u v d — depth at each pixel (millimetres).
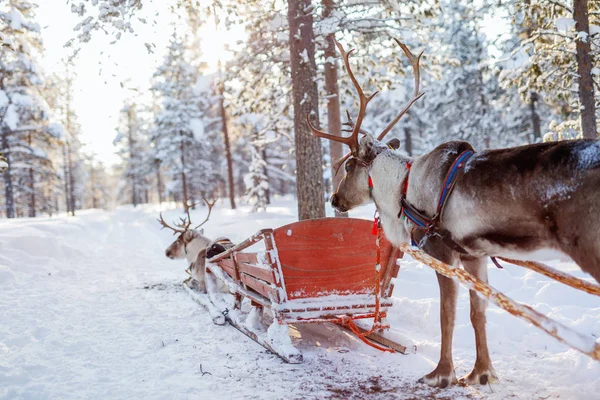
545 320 2689
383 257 4691
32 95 21688
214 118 35594
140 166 47562
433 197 3607
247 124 18906
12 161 26281
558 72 9016
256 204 23641
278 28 9070
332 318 4629
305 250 4539
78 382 4031
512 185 3074
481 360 3844
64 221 20578
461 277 3141
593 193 2736
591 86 8086
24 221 18938
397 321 5652
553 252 3045
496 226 3193
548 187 2912
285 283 4586
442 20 23344
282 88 10734
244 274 5551
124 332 5609
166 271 10781
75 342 5152
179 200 44062
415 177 3814
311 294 4664
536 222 3012
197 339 5285
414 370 4223
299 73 7855
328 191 24062
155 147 39312
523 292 6023
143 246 16609
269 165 35375
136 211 42062
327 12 9312
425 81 24406
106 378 4121
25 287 8539
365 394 3713
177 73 34156
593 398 3350
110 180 84562
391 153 4207
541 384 3736
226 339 5246
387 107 26078
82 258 12391
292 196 46312
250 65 10586
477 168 3307
